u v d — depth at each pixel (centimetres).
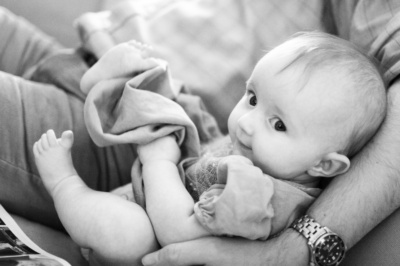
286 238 83
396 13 107
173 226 81
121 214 81
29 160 98
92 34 120
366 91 83
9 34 134
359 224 86
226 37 125
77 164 104
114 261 82
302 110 80
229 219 77
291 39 89
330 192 87
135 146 109
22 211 99
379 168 88
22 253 83
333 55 83
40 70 118
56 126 103
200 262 81
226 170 80
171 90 99
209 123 113
